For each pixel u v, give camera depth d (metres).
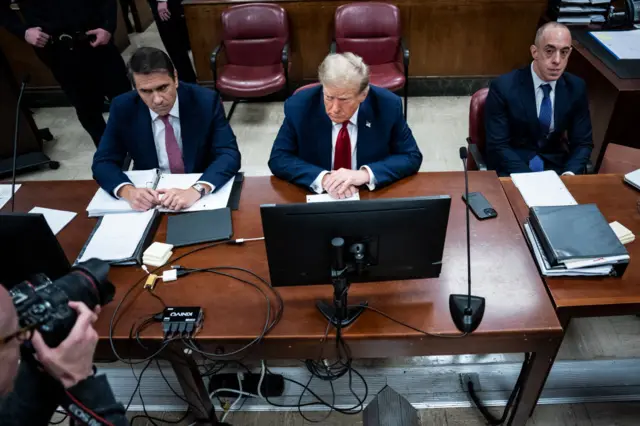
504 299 1.40
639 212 1.71
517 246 1.58
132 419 1.92
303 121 1.94
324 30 3.76
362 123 1.93
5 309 0.78
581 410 1.86
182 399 1.97
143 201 1.78
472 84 4.02
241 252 1.62
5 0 2.85
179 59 3.92
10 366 0.78
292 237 1.26
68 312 0.96
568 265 1.45
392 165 1.88
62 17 2.87
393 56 3.52
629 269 1.50
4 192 1.97
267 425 1.88
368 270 1.34
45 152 3.66
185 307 1.40
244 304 1.43
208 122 2.05
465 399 1.92
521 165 2.24
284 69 3.42
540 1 3.58
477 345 1.37
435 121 3.78
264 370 1.99
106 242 1.63
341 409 1.91
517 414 1.67
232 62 3.66
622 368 1.98
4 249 1.29
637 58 2.73
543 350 1.39
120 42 5.04
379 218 1.23
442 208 1.23
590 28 3.16
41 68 4.04
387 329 1.34
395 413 1.47
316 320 1.38
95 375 1.04
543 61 2.12
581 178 1.89
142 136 2.04
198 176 1.95
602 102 2.65
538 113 2.28
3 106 3.30
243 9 3.50
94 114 3.30
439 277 1.48
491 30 3.75
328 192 1.82
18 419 0.93
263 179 1.98
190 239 1.66
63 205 1.89
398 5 3.66
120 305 1.44
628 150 2.19
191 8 3.74
